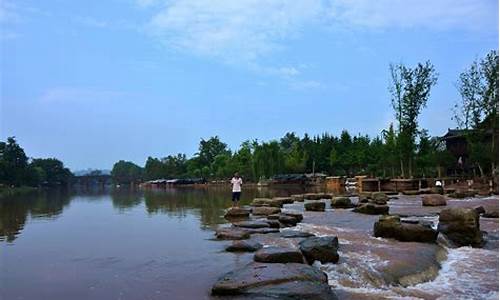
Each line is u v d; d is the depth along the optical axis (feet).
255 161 261.03
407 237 43.09
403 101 157.79
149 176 430.20
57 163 397.60
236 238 43.24
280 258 30.07
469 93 190.39
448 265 37.55
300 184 243.40
